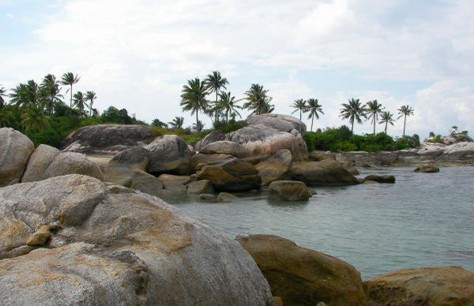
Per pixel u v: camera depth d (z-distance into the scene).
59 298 3.55
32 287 3.60
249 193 31.20
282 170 35.12
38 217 5.31
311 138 71.25
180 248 4.98
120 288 3.96
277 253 8.88
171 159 35.62
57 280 3.74
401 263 13.28
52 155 12.34
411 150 80.62
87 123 74.50
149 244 4.87
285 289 8.62
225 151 38.41
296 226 19.08
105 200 5.52
